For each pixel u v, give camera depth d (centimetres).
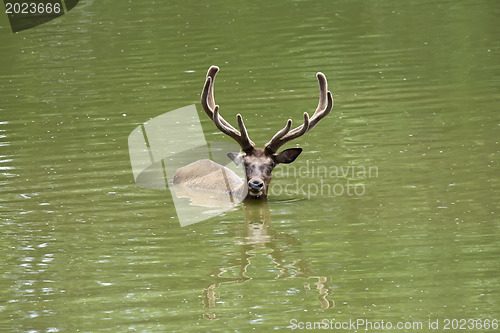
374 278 2628
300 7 8850
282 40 7269
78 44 7538
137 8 9244
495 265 2681
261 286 2598
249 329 2306
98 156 4181
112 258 2870
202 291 2572
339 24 7894
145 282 2658
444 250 2823
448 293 2498
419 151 4028
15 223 3234
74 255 2905
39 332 2323
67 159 4147
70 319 2405
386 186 3550
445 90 5300
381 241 2938
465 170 3688
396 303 2448
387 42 6975
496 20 7675
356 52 6662
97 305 2497
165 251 2925
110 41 7612
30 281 2694
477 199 3309
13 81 6225
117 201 3494
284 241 2988
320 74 3903
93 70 6475
